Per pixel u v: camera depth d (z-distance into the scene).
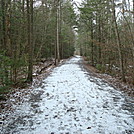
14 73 7.93
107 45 11.20
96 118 4.26
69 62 24.88
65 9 21.17
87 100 5.80
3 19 8.15
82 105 5.27
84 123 3.97
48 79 10.14
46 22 18.33
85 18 16.66
